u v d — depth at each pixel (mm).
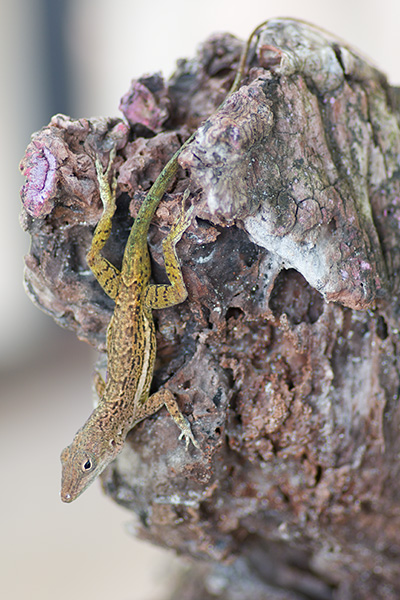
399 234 539
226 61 552
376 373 537
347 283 518
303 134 521
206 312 529
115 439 532
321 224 518
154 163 527
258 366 535
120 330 528
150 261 531
